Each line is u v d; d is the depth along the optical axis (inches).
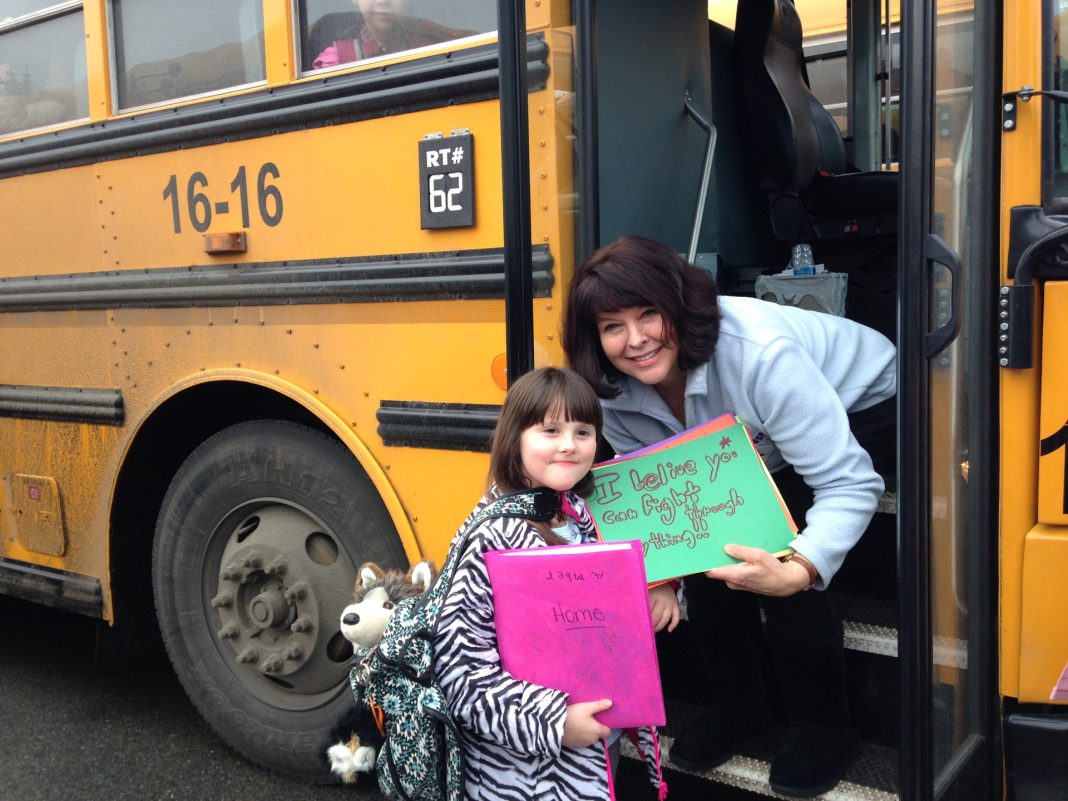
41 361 131.3
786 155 123.6
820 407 72.7
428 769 62.4
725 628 84.7
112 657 130.3
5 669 156.0
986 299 75.0
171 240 116.1
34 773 121.3
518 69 83.9
